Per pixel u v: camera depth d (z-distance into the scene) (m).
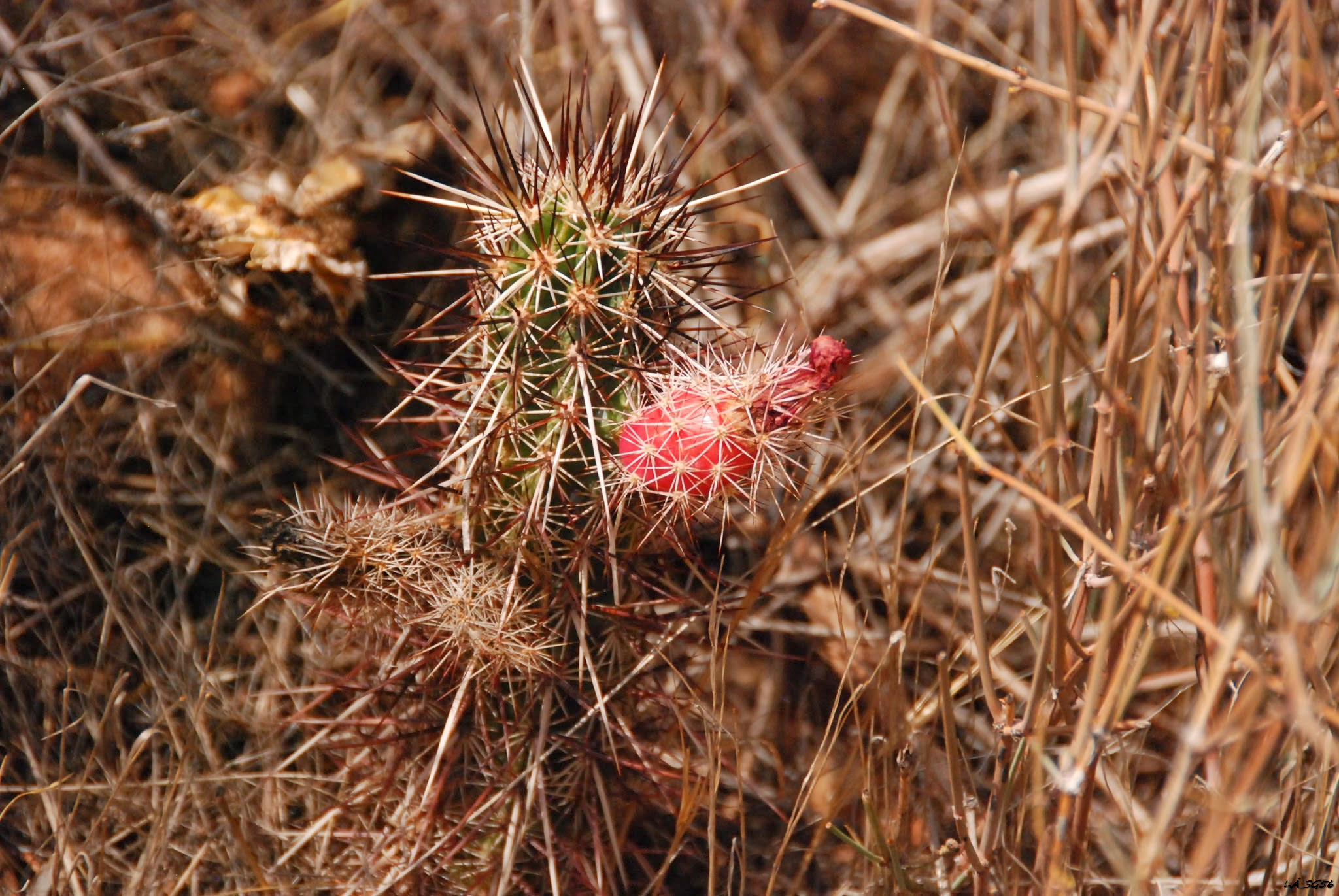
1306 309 0.50
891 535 0.58
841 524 0.55
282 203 0.58
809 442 0.51
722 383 0.47
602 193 0.48
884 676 0.53
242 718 0.55
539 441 0.49
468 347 0.50
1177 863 0.52
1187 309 0.47
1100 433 0.47
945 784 0.54
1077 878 0.49
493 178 0.49
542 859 0.52
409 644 0.52
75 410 0.57
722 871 0.55
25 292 0.57
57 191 0.58
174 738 0.54
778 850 0.54
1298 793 0.48
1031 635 0.50
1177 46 0.44
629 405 0.48
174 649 0.56
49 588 0.56
